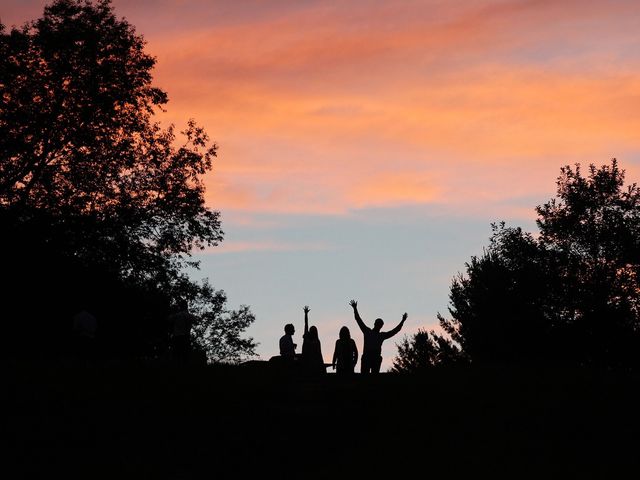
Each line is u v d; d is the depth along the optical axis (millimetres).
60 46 50938
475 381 26797
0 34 51500
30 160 50281
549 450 18969
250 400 23438
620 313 70875
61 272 50469
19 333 49750
